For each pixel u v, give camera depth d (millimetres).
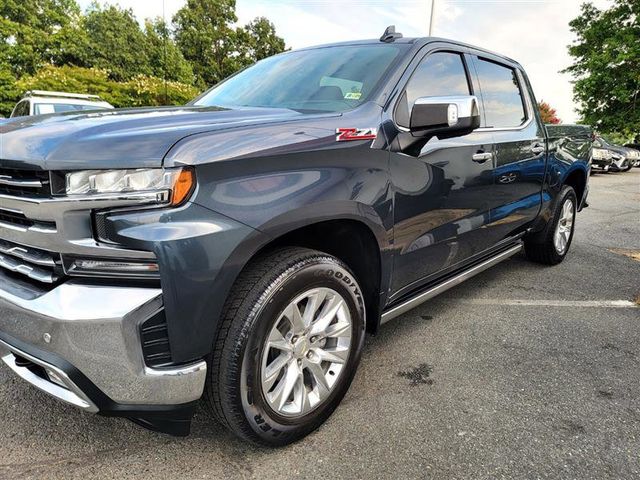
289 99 2416
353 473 1755
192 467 1771
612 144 19703
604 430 2049
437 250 2586
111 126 1584
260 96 2543
